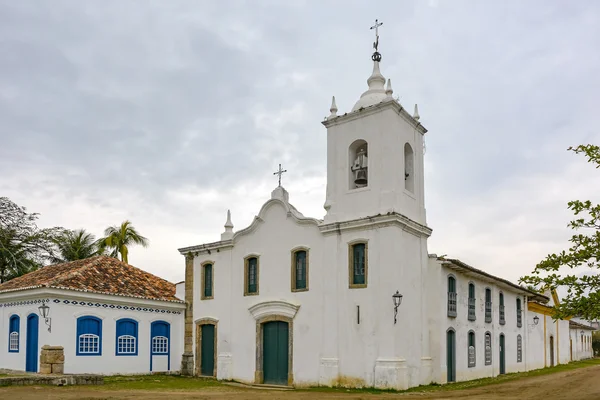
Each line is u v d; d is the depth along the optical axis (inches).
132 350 910.4
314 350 783.7
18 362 874.1
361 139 805.9
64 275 897.5
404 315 731.4
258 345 851.4
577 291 407.2
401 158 789.2
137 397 594.6
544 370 1237.7
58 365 800.3
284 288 839.1
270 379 835.4
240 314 893.8
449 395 649.6
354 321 748.0
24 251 1550.2
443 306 815.1
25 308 875.4
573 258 405.1
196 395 639.1
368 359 725.9
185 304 990.4
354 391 701.3
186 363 961.5
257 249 890.7
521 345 1192.8
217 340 923.4
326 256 793.6
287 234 850.8
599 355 2405.3
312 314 795.4
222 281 938.1
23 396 571.2
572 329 1798.7
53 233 1637.6
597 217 408.5
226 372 887.1
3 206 1542.8
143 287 986.7
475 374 920.3
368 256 753.0
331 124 839.7
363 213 779.4
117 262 1040.8
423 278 799.1
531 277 418.0
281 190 868.6
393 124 781.9
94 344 861.8
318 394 665.0
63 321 829.2
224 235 949.2
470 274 917.8
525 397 623.8
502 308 1087.6
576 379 915.4
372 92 844.0
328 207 813.9
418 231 789.9
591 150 418.3
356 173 810.2
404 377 709.3
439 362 786.8
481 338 964.6
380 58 872.3
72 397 574.9
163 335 961.5
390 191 759.7
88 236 1708.9
